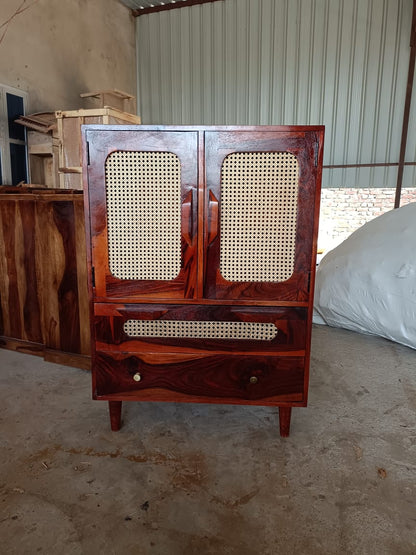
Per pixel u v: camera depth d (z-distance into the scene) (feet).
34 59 11.76
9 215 7.22
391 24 14.47
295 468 4.37
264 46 15.87
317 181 4.14
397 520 3.66
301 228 4.26
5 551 3.32
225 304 4.49
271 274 4.42
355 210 18.31
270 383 4.67
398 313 7.86
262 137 4.07
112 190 4.31
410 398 6.00
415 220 8.55
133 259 4.46
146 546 3.38
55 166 10.77
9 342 7.77
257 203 4.25
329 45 15.23
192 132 4.09
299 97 15.94
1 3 10.52
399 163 15.31
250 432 5.08
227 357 4.64
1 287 7.68
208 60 16.61
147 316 4.57
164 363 4.69
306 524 3.60
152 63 17.35
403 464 4.46
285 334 4.52
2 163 10.80
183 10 16.43
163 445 4.78
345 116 15.66
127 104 17.06
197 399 4.77
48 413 5.47
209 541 3.43
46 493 3.97
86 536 3.48
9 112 10.95
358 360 7.38
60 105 12.95
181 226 4.33
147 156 4.20
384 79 14.94
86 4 13.89
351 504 3.85
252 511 3.76
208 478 4.20
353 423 5.29
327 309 9.07
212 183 4.20
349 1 14.67
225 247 4.38
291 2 15.20
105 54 15.19
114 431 5.06
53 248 6.66
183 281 4.46
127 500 3.89
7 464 4.40
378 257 8.39
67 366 7.00
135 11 16.88
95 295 4.56
